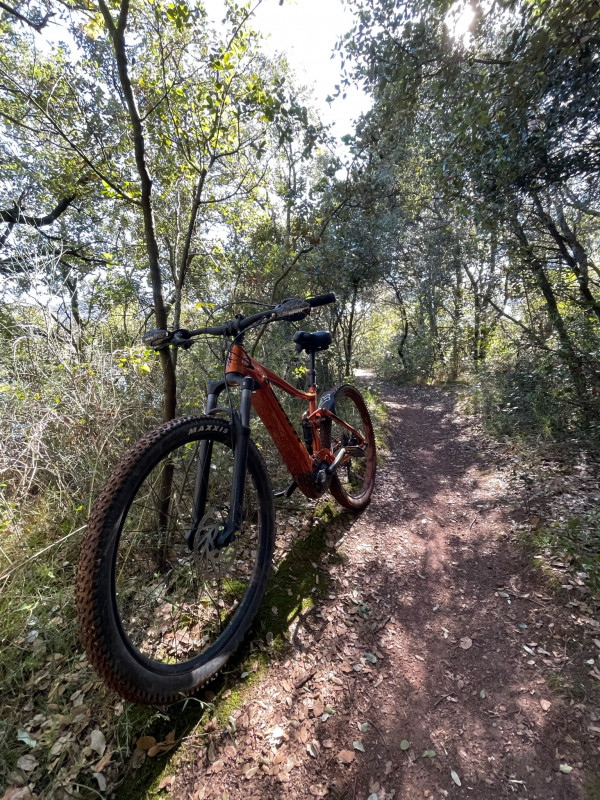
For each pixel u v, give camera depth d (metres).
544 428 4.71
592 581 2.25
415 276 13.13
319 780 1.41
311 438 2.67
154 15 2.22
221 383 1.85
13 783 1.26
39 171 5.12
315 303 1.82
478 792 1.37
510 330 7.75
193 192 3.14
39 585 1.92
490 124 3.37
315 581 2.38
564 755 1.45
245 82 2.60
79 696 1.54
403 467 4.80
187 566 2.13
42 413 2.42
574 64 2.98
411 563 2.72
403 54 3.20
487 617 2.19
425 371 13.91
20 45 3.28
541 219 4.86
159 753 1.42
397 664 1.91
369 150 4.09
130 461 1.32
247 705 1.63
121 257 5.11
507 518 3.22
